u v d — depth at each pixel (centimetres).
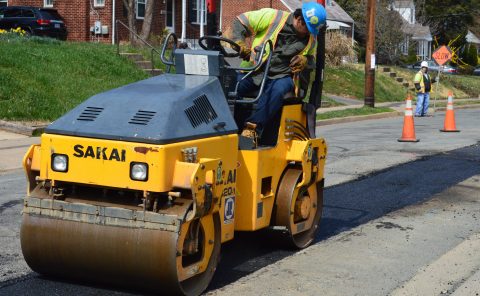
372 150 1738
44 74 2239
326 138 2047
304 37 818
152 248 624
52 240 664
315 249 874
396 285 738
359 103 3694
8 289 696
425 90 3219
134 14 3678
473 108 4203
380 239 925
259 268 789
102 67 2523
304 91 855
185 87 693
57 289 698
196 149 643
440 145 1839
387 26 6150
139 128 624
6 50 2331
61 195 660
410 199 1179
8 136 1798
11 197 1130
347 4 6706
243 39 827
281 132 803
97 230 645
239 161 743
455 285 738
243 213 749
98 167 629
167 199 629
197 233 656
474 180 1345
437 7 8150
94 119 648
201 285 682
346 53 4541
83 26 4075
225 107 714
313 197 884
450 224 1011
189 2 4522
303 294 705
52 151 647
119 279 662
